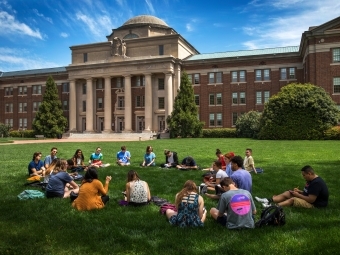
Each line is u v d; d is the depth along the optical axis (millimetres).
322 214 8438
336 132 39844
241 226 7184
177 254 5957
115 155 25812
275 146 31219
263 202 9914
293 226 7484
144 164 18969
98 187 9359
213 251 6031
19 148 33344
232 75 60188
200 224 7461
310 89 43125
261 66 58281
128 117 63312
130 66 63438
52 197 10633
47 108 66375
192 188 7789
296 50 58969
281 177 14227
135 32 68312
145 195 9609
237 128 53938
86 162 21391
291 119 42656
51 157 15852
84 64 66625
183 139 48062
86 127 66938
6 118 79188
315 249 6004
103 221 8047
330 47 45531
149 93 62000
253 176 14555
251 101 58719
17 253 6074
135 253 6055
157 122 63406
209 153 26094
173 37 63594
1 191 11922
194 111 55875
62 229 7457
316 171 15664
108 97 65125
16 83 78312
